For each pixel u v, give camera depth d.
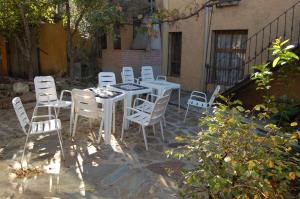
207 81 8.87
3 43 11.48
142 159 4.21
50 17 10.09
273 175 2.00
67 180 3.55
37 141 4.77
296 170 2.01
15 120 5.92
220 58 8.57
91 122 5.55
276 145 2.10
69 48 9.50
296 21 6.69
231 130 2.21
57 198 3.16
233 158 2.09
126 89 5.65
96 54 11.73
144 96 7.26
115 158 4.22
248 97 6.65
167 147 4.70
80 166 3.93
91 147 4.59
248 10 7.59
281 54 2.75
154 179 3.64
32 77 9.70
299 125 3.55
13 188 3.33
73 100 4.96
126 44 11.32
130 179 3.63
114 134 5.22
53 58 11.23
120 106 7.30
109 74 6.81
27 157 4.14
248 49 7.73
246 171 1.90
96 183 3.51
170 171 3.02
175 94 8.89
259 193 1.97
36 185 3.41
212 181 2.03
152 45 10.40
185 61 9.45
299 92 5.57
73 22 9.88
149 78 7.83
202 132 2.36
